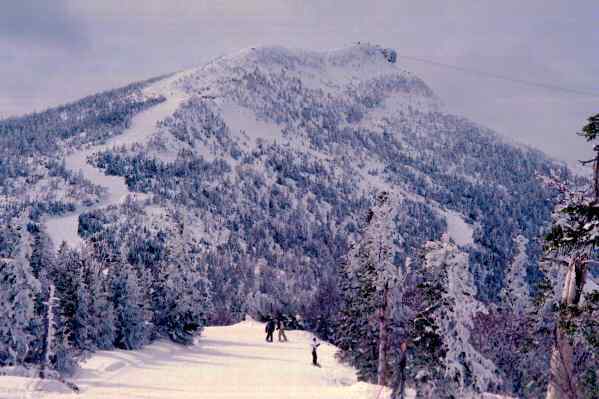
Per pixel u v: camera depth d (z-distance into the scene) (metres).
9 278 30.77
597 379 14.77
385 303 31.48
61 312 32.56
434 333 22.00
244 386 28.95
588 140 15.08
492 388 21.86
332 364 40.94
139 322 42.47
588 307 14.12
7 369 25.89
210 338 55.75
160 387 26.88
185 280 49.31
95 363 32.75
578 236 14.35
